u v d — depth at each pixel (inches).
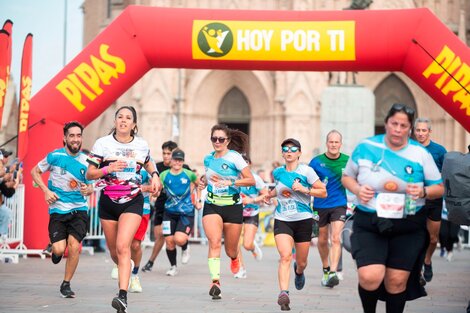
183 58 1091.9
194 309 666.8
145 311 650.8
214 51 1077.8
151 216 1469.0
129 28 1093.1
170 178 940.0
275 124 3152.1
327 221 860.6
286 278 670.5
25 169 1112.2
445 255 1380.4
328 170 854.5
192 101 3189.0
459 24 3127.5
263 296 773.9
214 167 727.1
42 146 1096.2
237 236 738.8
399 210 484.4
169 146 1017.5
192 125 3196.4
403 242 490.3
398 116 483.5
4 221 1015.0
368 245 490.9
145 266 1014.4
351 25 1068.5
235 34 1073.5
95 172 616.1
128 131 629.9
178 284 866.1
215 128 722.2
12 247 1158.3
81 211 721.0
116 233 645.9
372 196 490.0
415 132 836.0
